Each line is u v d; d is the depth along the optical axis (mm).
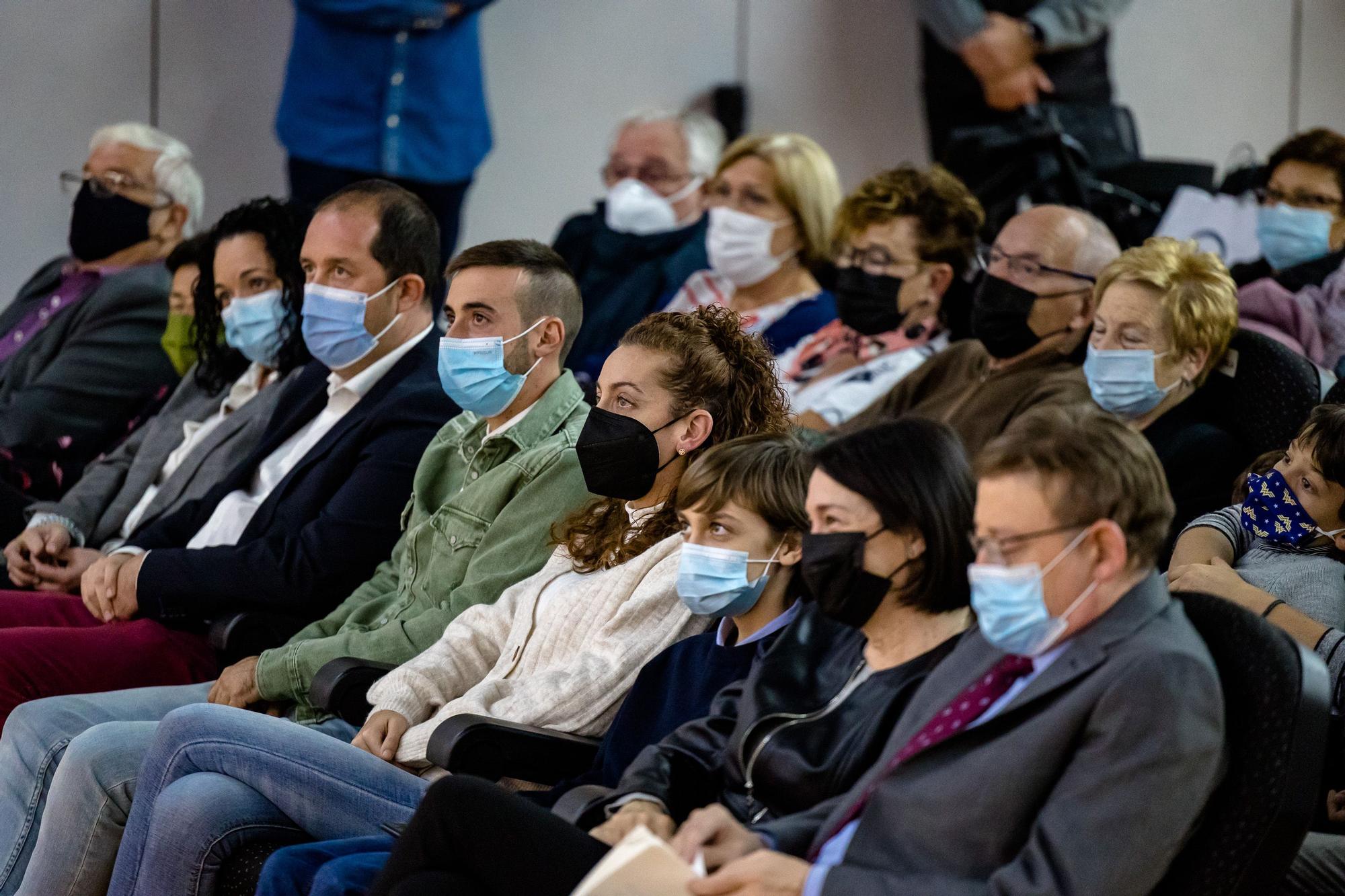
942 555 4141
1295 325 7848
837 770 4168
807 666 4422
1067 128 9883
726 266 9273
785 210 9148
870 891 3600
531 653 5500
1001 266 7188
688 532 5035
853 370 8234
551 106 13070
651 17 13102
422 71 11078
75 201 10031
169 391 9453
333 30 10953
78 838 5414
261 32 12758
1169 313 6234
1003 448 3732
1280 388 6242
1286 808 3646
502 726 4957
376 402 7035
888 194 8078
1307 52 12750
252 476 7508
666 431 5383
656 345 5422
